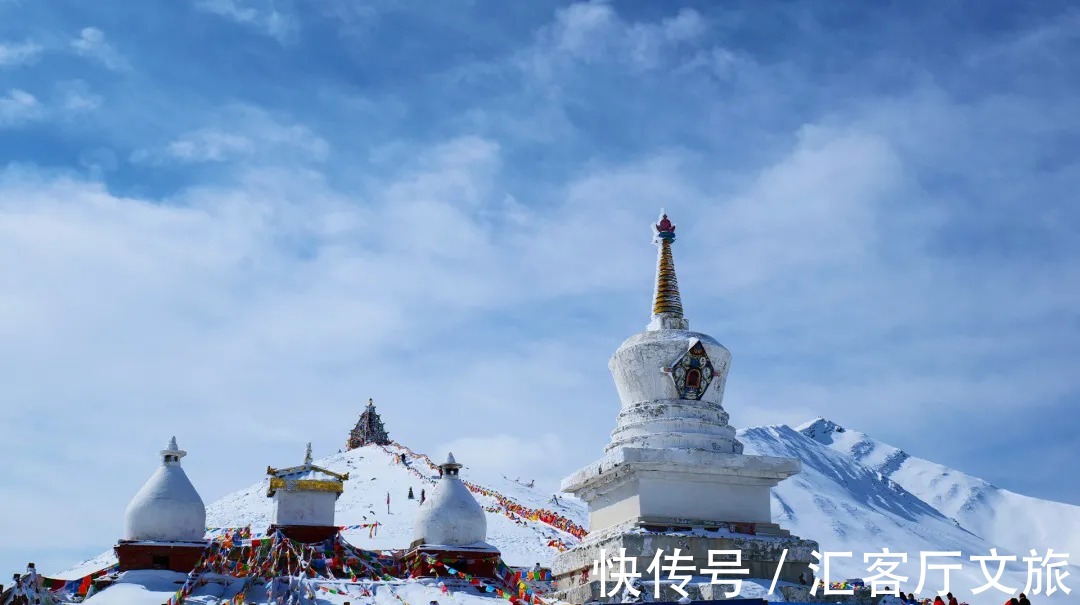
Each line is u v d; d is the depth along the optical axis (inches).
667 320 1317.7
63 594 1014.4
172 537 1039.6
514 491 2915.8
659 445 1213.1
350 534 1955.0
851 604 1162.0
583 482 1257.4
